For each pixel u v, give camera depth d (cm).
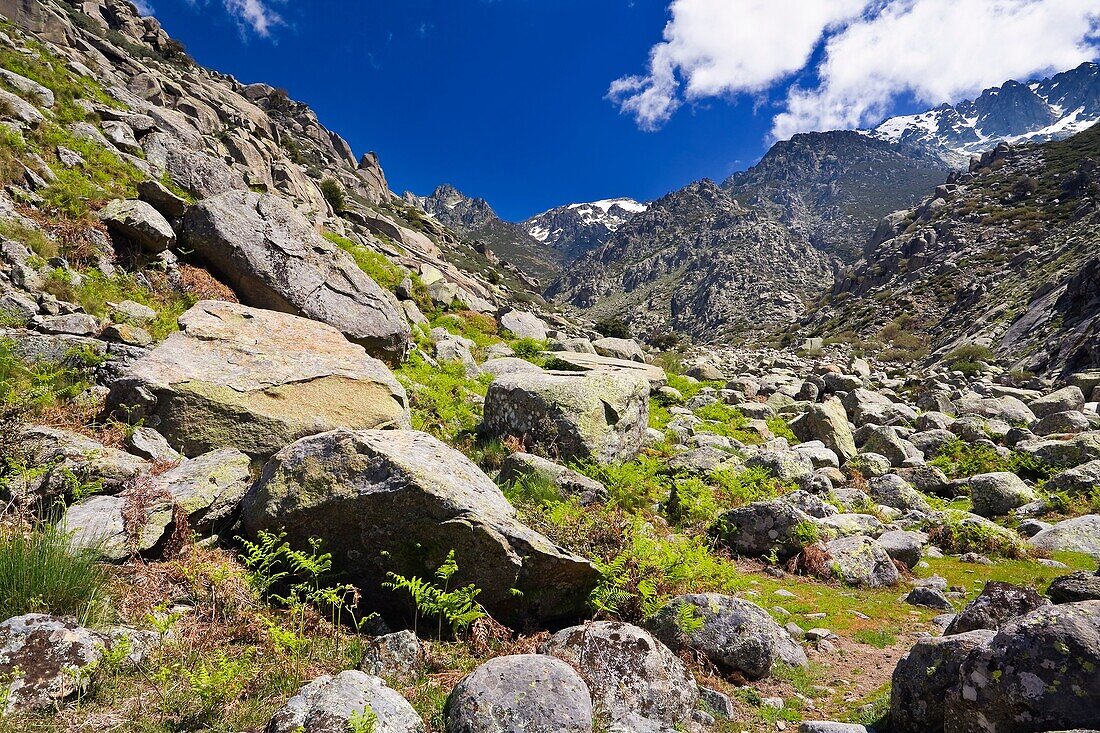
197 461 660
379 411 907
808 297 19612
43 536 453
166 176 1873
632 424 1215
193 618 473
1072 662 307
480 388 1580
